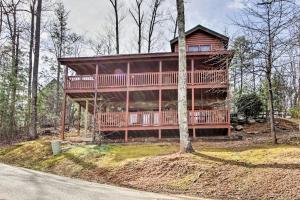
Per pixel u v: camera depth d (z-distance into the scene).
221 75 21.23
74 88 22.62
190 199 9.97
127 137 21.36
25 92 29.48
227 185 11.13
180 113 15.18
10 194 8.89
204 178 11.92
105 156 16.09
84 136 24.23
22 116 29.09
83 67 24.64
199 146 16.92
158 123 21.17
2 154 19.72
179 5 16.19
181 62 15.59
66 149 18.03
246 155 13.66
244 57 15.98
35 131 22.78
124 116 21.53
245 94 26.09
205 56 21.84
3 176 11.98
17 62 29.62
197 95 23.94
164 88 21.86
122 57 22.48
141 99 25.81
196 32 26.25
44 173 14.25
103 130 21.44
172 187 11.71
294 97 30.19
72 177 13.86
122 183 12.66
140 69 25.45
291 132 21.56
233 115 26.70
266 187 10.44
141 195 10.15
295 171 11.02
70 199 8.75
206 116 20.59
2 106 28.00
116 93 23.38
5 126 27.83
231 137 19.55
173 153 15.28
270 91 16.36
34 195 8.93
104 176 13.65
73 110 38.44
